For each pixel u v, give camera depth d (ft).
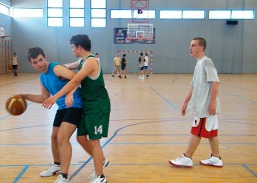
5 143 17.61
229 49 82.89
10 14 81.51
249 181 12.36
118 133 19.89
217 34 82.64
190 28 82.84
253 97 37.37
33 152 15.96
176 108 29.48
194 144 13.83
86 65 11.01
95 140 11.53
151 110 28.40
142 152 16.01
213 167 13.93
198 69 13.74
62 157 11.55
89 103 11.44
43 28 82.02
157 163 14.42
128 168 13.76
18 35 82.28
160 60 83.46
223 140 18.39
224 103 32.76
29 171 13.33
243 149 16.63
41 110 28.43
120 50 82.84
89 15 81.66
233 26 82.43
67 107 11.84
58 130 12.02
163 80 61.82
